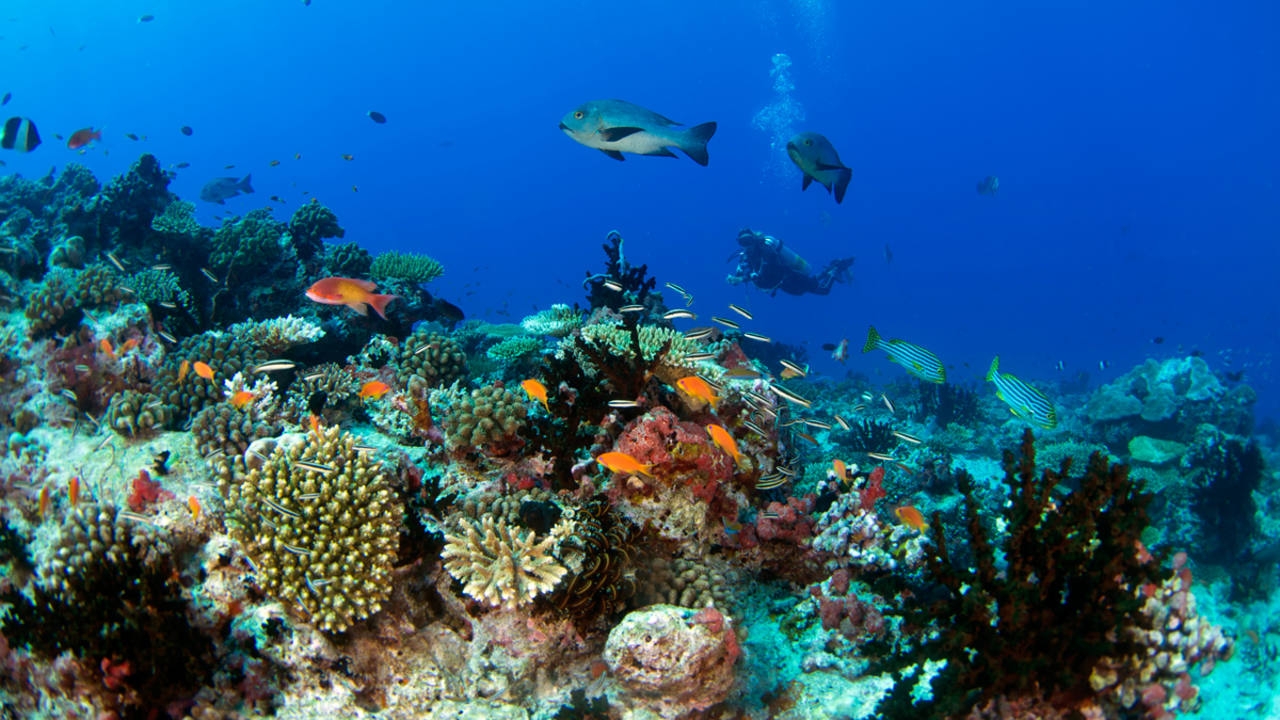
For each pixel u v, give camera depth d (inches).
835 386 877.8
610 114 230.1
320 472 181.6
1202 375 662.5
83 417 274.2
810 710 182.1
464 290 1165.1
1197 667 160.7
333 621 173.2
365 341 436.1
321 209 542.0
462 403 249.1
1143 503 151.6
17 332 316.8
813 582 234.8
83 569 185.3
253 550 184.5
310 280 478.9
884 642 197.9
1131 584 151.8
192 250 514.0
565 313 445.4
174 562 198.2
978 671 149.3
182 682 181.2
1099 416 661.9
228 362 313.6
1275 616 329.4
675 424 228.7
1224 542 390.6
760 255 1057.5
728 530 228.1
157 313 379.2
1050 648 146.6
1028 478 159.8
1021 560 153.9
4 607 214.5
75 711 184.7
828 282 1094.4
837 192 313.7
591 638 196.9
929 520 383.2
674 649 161.9
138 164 528.1
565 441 237.8
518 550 186.2
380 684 185.5
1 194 595.2
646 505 222.4
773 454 283.1
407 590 197.0
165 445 245.4
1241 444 404.2
